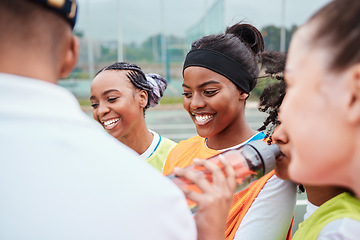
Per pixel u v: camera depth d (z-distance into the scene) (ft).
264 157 2.49
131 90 5.35
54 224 1.33
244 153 2.46
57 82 1.70
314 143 1.46
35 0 1.47
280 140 2.65
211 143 4.33
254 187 3.40
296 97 1.50
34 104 1.45
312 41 1.47
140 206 1.46
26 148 1.37
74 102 1.66
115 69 5.44
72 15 1.66
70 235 1.34
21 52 1.49
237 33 4.47
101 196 1.41
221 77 3.75
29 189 1.33
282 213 3.39
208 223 2.01
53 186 1.35
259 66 4.15
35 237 1.31
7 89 1.41
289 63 1.60
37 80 1.50
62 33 1.64
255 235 3.28
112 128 5.33
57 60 1.66
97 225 1.38
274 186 3.38
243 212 3.39
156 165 5.66
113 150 1.57
